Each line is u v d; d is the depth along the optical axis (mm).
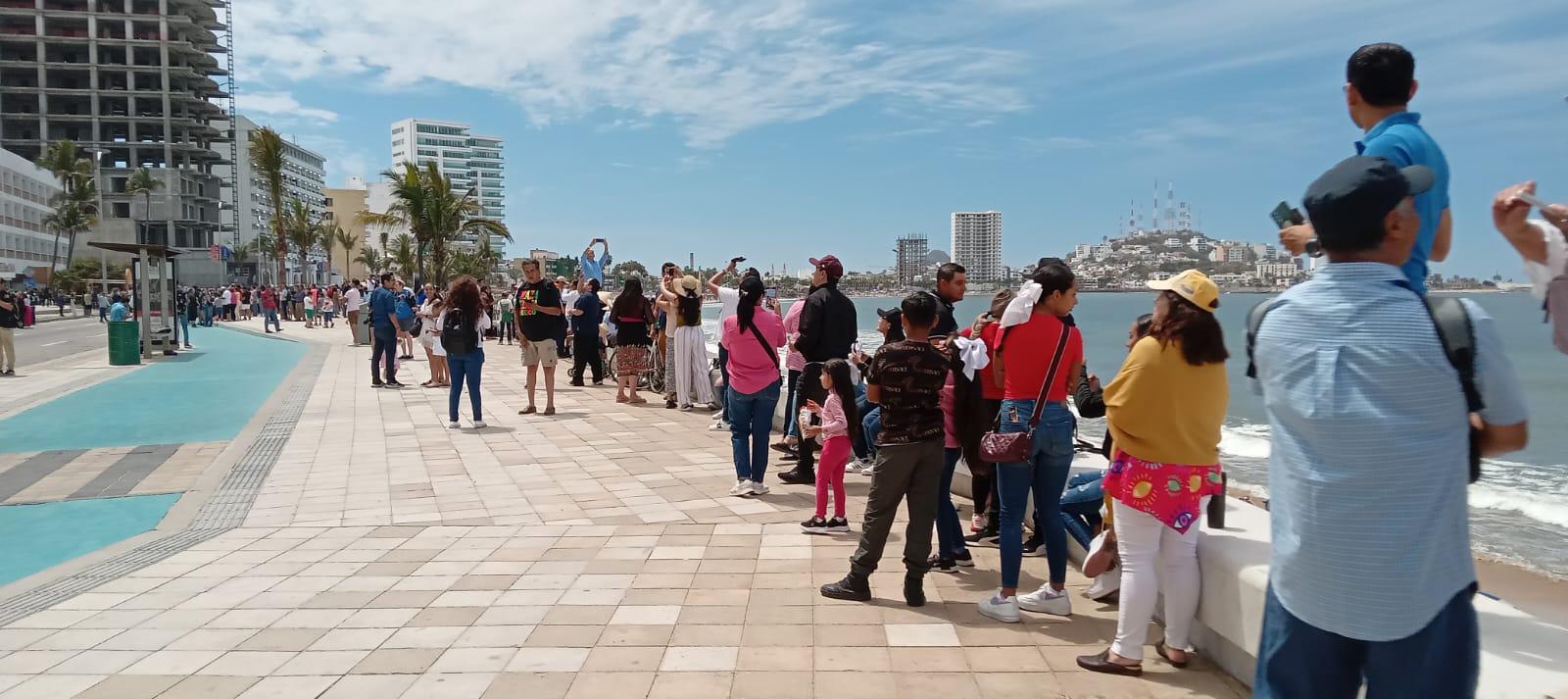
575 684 3684
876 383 4508
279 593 4820
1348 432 2055
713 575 5059
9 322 16969
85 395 14094
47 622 4414
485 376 16625
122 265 77000
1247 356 2467
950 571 5145
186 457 8891
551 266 28516
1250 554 3566
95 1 86125
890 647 4039
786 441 8562
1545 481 11773
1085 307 94250
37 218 80750
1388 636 2041
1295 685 2240
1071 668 3809
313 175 142875
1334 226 2145
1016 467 4266
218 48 95750
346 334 32469
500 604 4625
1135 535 3676
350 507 6793
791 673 3779
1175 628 3754
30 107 86562
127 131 88625
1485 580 7418
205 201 91688
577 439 9609
